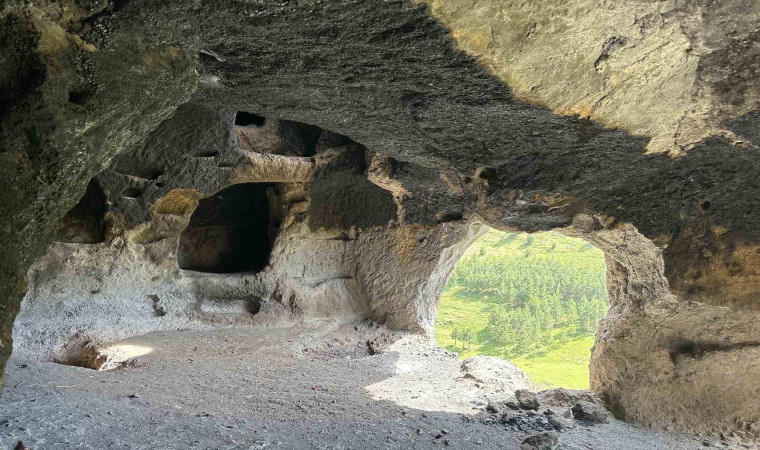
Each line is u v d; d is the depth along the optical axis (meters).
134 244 5.92
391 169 6.00
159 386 4.42
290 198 6.69
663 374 4.22
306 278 6.93
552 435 3.65
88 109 2.28
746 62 2.75
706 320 4.08
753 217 3.63
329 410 4.16
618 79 2.90
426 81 3.02
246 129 6.29
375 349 6.35
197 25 2.43
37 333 5.49
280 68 2.99
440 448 3.56
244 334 6.27
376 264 6.85
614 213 4.08
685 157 3.59
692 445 3.90
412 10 2.38
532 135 3.54
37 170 2.20
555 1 2.41
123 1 2.20
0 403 3.46
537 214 4.27
